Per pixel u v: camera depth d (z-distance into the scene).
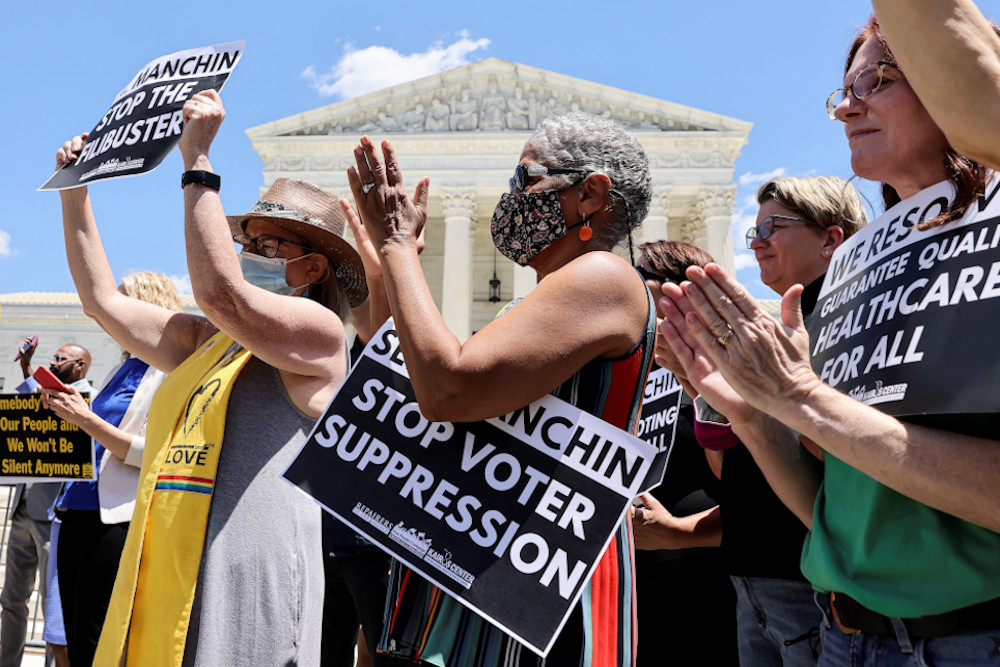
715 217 36.56
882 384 1.70
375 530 1.92
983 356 1.49
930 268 1.71
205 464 2.61
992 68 1.35
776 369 1.65
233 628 2.47
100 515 4.32
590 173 2.12
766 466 2.22
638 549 3.75
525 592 1.80
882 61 1.96
